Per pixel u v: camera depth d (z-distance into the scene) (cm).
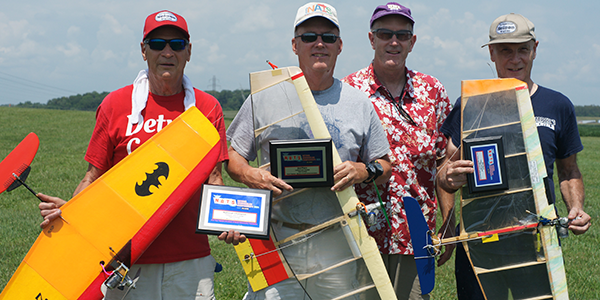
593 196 1052
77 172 1216
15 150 258
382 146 293
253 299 290
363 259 279
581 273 521
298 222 282
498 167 279
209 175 274
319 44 273
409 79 336
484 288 282
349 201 277
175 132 266
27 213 743
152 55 259
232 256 557
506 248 282
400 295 327
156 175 258
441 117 344
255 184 267
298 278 284
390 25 319
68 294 238
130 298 260
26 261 241
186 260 266
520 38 292
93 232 247
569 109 296
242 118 289
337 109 282
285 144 263
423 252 282
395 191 320
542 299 279
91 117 3192
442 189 313
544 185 279
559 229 276
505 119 284
